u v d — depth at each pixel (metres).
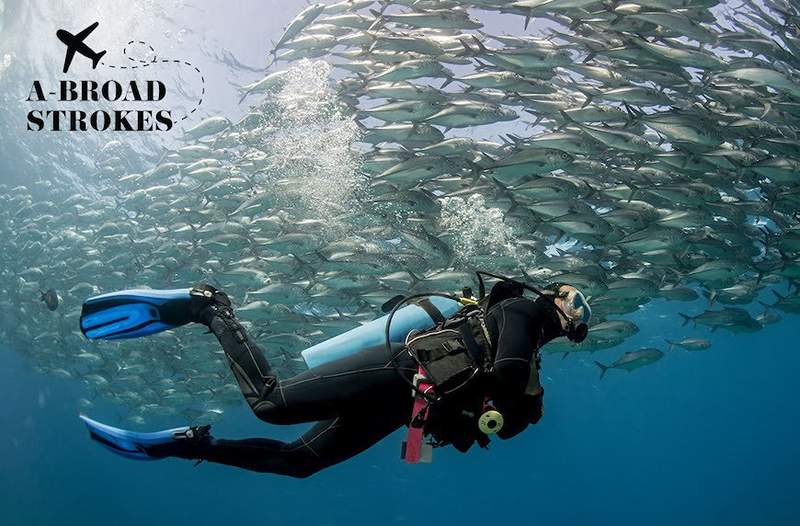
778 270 12.70
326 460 2.61
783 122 9.78
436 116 9.07
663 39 8.45
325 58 10.84
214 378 16.97
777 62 9.02
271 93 10.81
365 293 11.46
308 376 2.54
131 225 15.19
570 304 2.78
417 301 2.80
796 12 8.62
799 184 10.76
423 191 10.41
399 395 2.54
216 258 14.14
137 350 17.84
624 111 9.31
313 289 11.87
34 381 46.25
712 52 8.47
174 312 2.72
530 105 9.62
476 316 2.64
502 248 10.85
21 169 23.67
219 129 12.25
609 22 8.18
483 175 10.32
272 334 13.52
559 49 8.53
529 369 2.47
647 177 10.73
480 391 2.47
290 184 11.07
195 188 13.43
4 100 21.03
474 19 8.46
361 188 10.73
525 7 7.88
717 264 11.95
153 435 2.57
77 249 17.25
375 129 9.82
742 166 9.76
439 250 10.42
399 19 8.66
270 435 35.28
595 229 10.01
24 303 21.50
